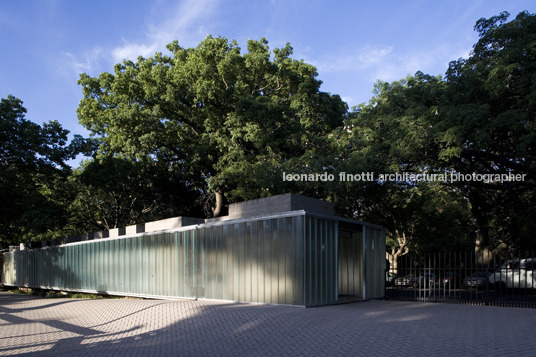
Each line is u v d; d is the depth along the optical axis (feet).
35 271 90.79
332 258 43.27
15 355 27.12
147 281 58.18
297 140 72.49
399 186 69.62
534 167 57.93
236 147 77.25
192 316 36.32
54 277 82.74
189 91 82.17
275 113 72.64
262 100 73.87
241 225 45.62
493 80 49.16
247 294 43.88
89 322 39.09
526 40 49.70
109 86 90.17
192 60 81.30
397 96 61.77
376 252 53.26
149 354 25.71
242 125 76.38
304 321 31.48
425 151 55.77
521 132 52.95
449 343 24.49
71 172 92.53
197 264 50.42
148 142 79.61
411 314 35.09
